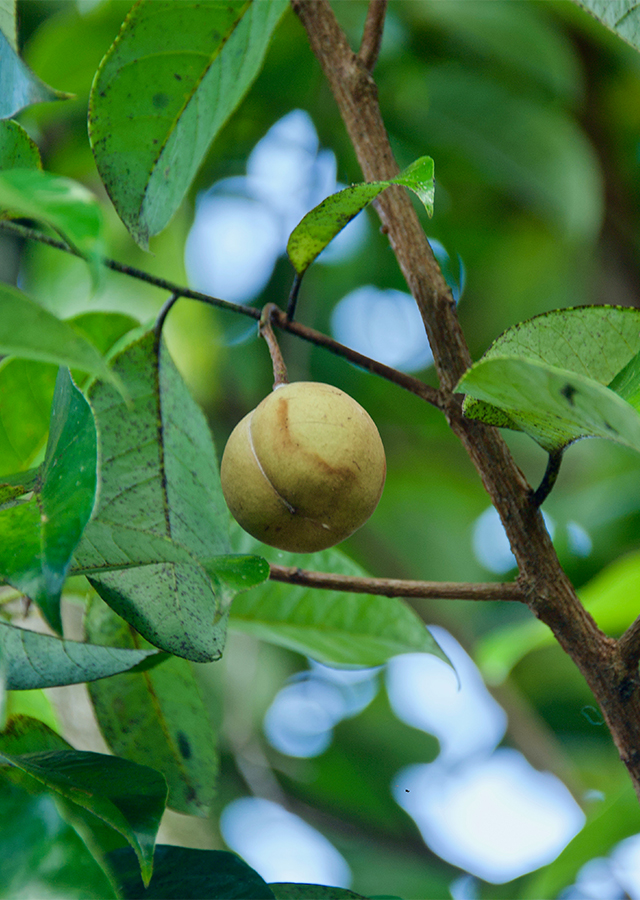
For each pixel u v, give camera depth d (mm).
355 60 1267
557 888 1360
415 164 1173
